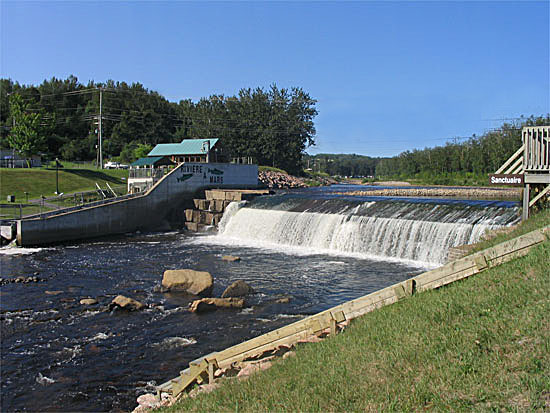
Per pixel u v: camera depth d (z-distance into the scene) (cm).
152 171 6156
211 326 2134
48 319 2242
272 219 4631
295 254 3825
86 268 3388
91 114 14900
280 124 12494
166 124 15300
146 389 1559
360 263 3369
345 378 966
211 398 1063
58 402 1480
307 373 1048
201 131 13112
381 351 1050
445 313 1153
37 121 9381
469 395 809
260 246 4309
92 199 6575
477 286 1269
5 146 12825
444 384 855
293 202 4969
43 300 2556
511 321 1024
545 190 2100
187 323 2180
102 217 5106
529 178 2105
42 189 7200
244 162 7250
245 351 1405
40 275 3164
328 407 873
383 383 915
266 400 957
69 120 14375
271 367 1173
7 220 4516
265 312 2327
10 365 1744
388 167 17062
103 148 13562
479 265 1367
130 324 2170
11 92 15038
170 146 7419
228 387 1103
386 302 1398
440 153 12194
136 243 4609
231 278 3022
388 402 838
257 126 12625
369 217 3788
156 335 2033
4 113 14712
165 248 4278
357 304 1432
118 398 1501
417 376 917
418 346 1024
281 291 2697
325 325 1393
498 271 1311
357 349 1101
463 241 3091
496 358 902
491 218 3181
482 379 847
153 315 2300
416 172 13712
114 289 2788
